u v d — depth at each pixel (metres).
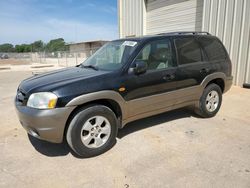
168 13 10.05
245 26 6.95
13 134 3.91
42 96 2.73
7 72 16.09
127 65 3.26
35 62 31.67
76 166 2.84
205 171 2.67
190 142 3.45
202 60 4.21
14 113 5.20
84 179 2.57
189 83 3.98
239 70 7.34
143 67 3.24
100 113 3.03
